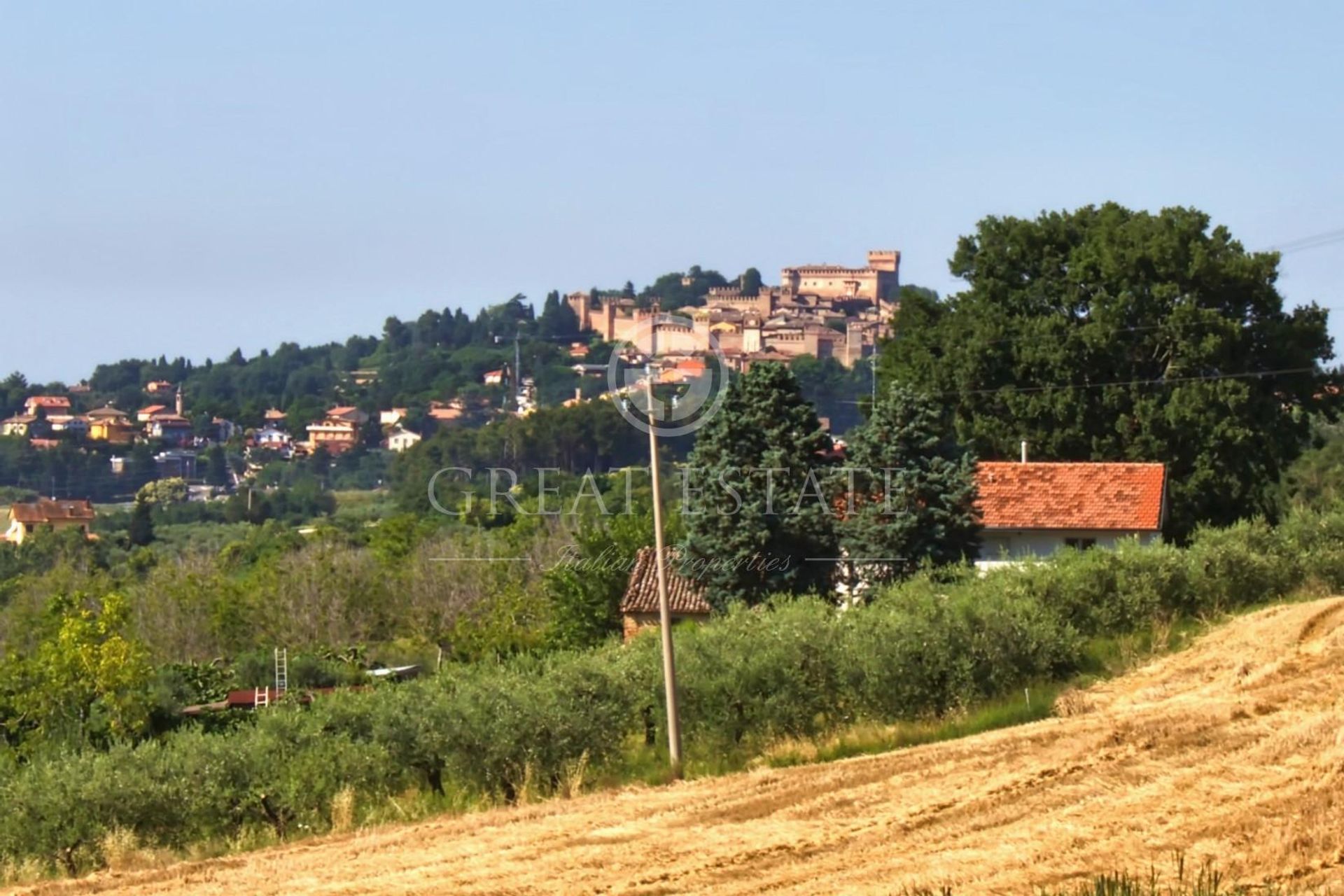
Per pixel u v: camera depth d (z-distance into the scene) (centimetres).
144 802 4344
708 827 3303
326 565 10306
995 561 7594
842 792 3509
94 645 7212
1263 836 2806
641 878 2922
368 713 4788
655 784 4281
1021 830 3012
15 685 7181
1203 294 9975
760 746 4700
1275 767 3331
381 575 10256
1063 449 9806
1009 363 10006
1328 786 3127
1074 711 4391
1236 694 4325
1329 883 2522
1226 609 5934
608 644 5528
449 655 9138
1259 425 9525
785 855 3012
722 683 4766
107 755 4631
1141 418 9431
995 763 3659
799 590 6706
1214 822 2938
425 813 4316
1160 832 2909
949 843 2978
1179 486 9256
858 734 4556
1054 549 8050
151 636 9500
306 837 4075
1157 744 3644
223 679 8206
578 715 4544
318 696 5100
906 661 4797
